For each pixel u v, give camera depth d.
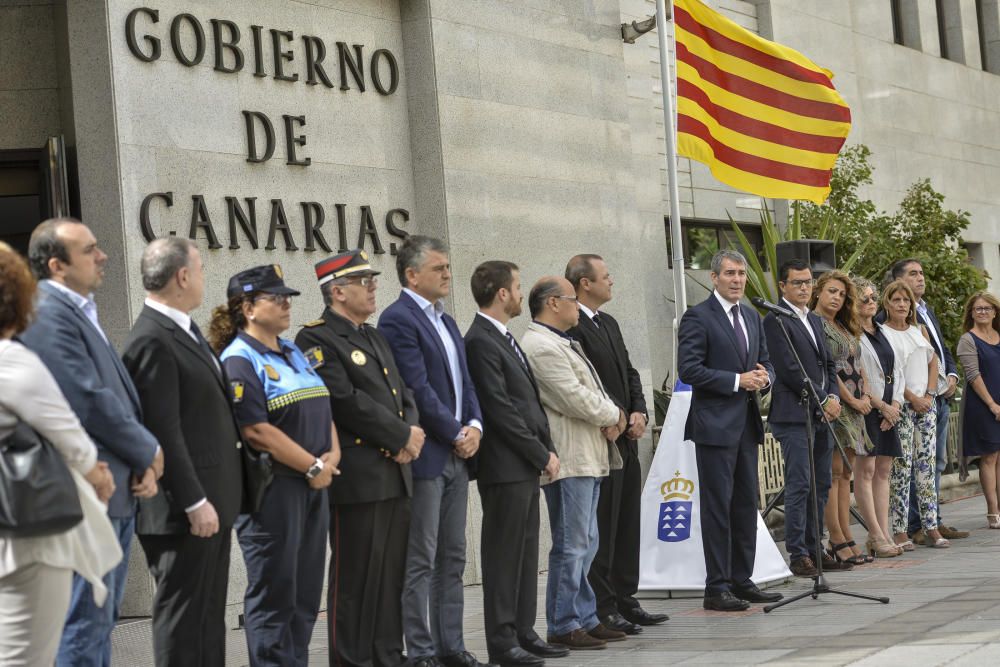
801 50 15.88
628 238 11.32
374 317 9.18
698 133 10.75
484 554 6.48
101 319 7.67
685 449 8.45
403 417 5.95
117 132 7.63
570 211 10.73
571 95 10.87
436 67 9.63
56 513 3.90
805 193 10.98
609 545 7.18
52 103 8.19
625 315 11.21
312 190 8.81
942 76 19.44
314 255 8.74
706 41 10.84
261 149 8.49
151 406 4.90
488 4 10.16
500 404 6.40
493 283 6.57
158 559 5.03
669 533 8.33
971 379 10.89
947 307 14.98
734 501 7.78
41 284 4.69
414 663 6.11
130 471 4.71
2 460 3.90
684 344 7.68
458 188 9.70
